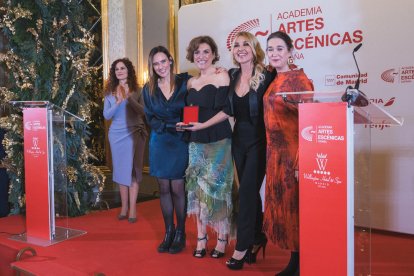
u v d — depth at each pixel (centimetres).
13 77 454
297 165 250
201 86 308
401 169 369
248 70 285
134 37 597
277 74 268
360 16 379
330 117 212
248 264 298
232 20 455
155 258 314
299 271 247
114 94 427
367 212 221
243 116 286
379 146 378
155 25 601
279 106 252
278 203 258
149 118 328
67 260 311
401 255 313
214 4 466
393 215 375
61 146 371
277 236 260
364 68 380
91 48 471
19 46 441
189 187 310
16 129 443
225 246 321
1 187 473
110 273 283
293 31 418
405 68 361
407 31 358
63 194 381
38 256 321
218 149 300
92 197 488
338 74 395
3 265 349
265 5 434
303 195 225
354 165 218
